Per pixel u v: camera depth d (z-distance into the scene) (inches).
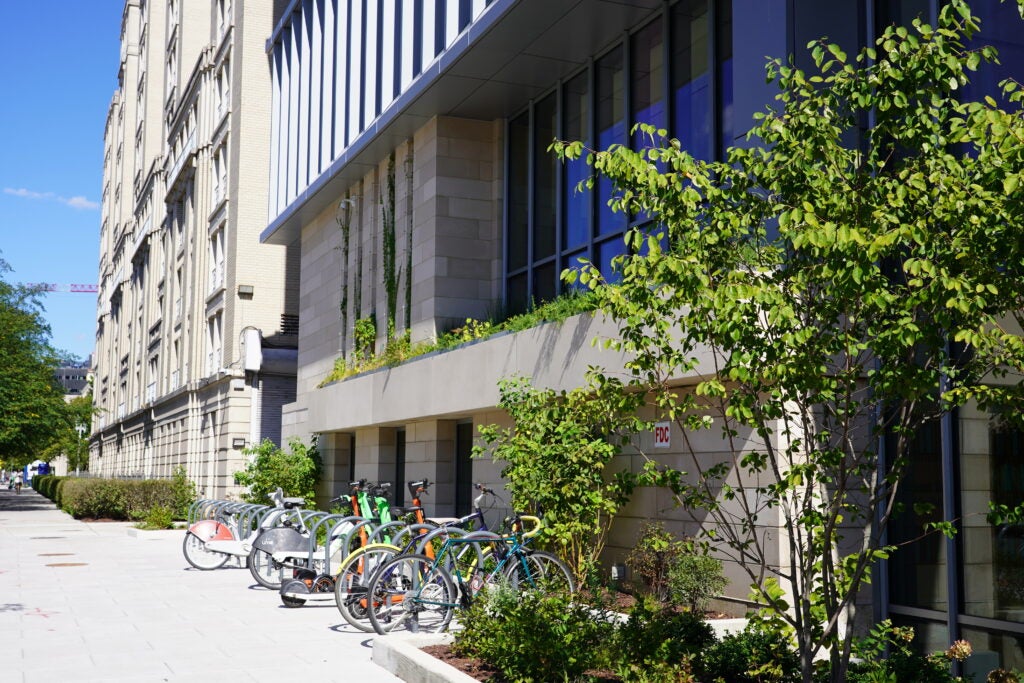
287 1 1398.9
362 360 896.3
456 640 327.9
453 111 755.4
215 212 1503.4
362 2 890.7
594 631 300.2
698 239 217.6
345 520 507.8
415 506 481.4
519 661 283.9
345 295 969.5
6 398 1699.1
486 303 762.8
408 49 768.3
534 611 310.0
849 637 228.7
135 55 3075.8
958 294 178.9
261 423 1315.2
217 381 1373.0
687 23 562.9
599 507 480.4
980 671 294.7
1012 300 192.2
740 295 193.0
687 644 303.0
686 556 404.2
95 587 579.2
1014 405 205.8
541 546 489.7
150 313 2240.4
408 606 399.5
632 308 217.0
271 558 583.2
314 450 1023.0
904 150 303.4
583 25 601.3
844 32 399.5
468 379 647.8
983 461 329.1
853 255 187.5
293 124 1093.8
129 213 2979.8
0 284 1806.1
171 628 426.0
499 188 773.3
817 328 209.6
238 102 1381.6
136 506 1333.7
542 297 705.0
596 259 631.8
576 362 510.0
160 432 1979.6
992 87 344.5
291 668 339.6
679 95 565.9
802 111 215.9
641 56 605.0
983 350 205.9
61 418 1814.7
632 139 607.8
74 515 1441.9
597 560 484.4
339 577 420.5
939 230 195.5
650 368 234.8
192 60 1947.6
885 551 225.6
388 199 861.8
